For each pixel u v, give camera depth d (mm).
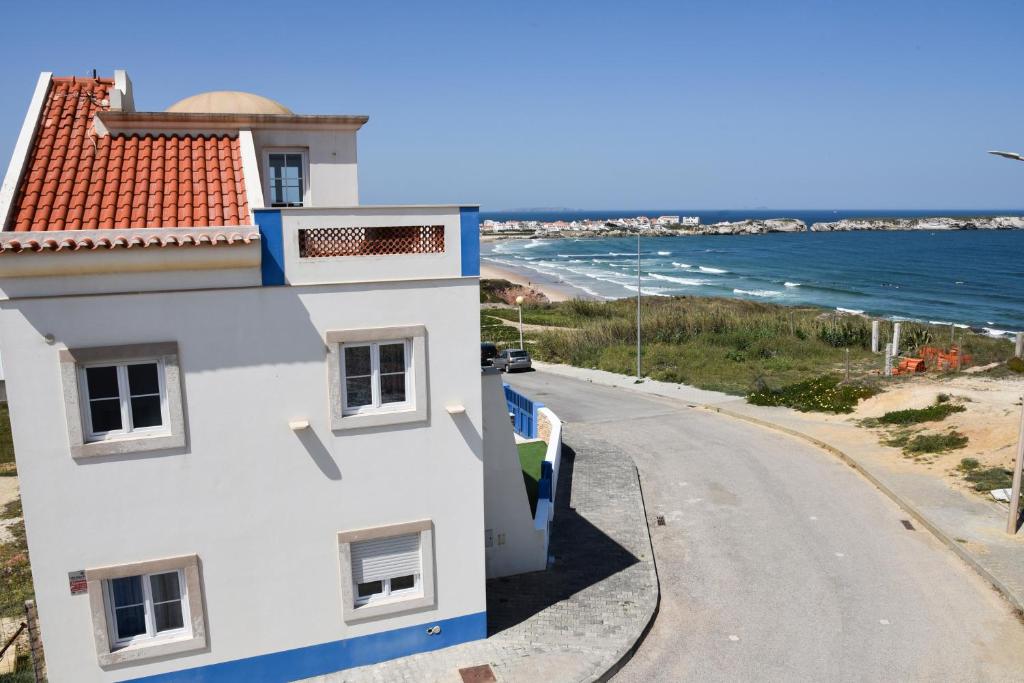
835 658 11781
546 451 22031
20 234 8781
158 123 12180
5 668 12047
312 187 13398
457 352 11188
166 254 9328
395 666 11375
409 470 11188
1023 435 15367
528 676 11078
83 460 9484
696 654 11992
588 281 110062
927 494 17969
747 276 113625
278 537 10609
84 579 9719
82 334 9242
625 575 14547
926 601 13438
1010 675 11188
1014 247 160500
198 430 9992
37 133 11672
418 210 10672
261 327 10102
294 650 10969
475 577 11891
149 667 10219
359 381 10859
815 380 30672
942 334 41406
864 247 170875
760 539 16359
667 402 30812
